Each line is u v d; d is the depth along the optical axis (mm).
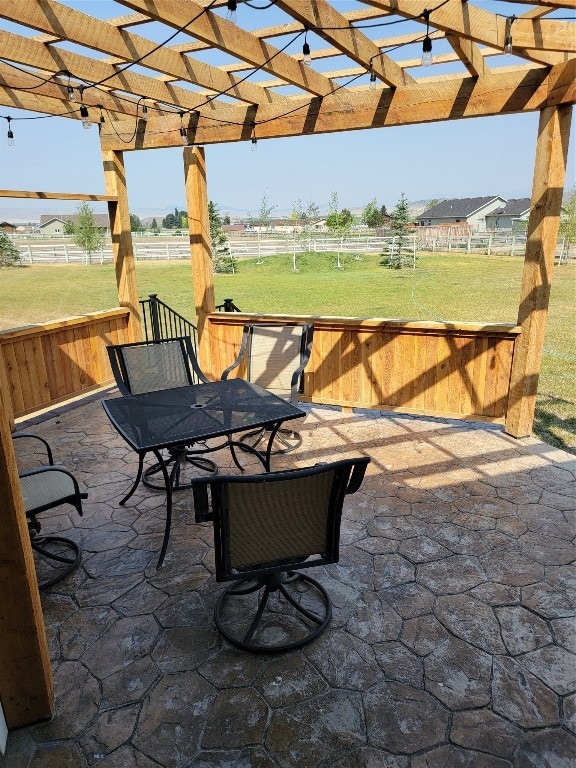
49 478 2658
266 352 4457
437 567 2600
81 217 24578
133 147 5242
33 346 4789
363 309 11852
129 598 2426
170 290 15203
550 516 3061
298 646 2084
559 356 7430
